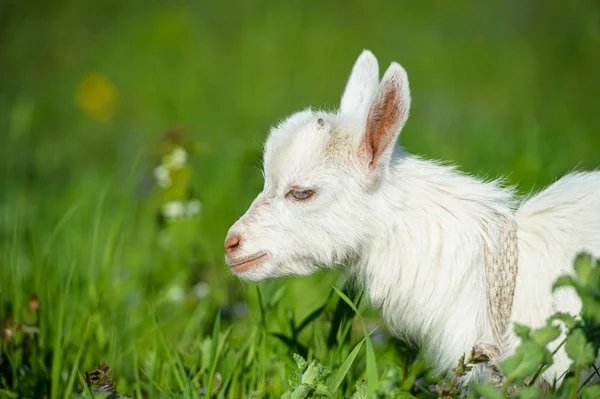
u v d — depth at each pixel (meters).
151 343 7.43
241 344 6.49
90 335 6.83
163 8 23.12
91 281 7.35
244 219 5.90
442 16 20.91
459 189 5.73
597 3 16.23
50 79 19.67
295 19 21.33
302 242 5.78
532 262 5.53
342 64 18.28
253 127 13.66
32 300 6.76
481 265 5.58
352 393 5.89
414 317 5.77
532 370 4.27
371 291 5.89
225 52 19.75
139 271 9.30
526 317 5.44
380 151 5.62
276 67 18.36
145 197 11.20
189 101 16.56
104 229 10.63
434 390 5.11
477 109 14.92
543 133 11.60
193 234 8.90
